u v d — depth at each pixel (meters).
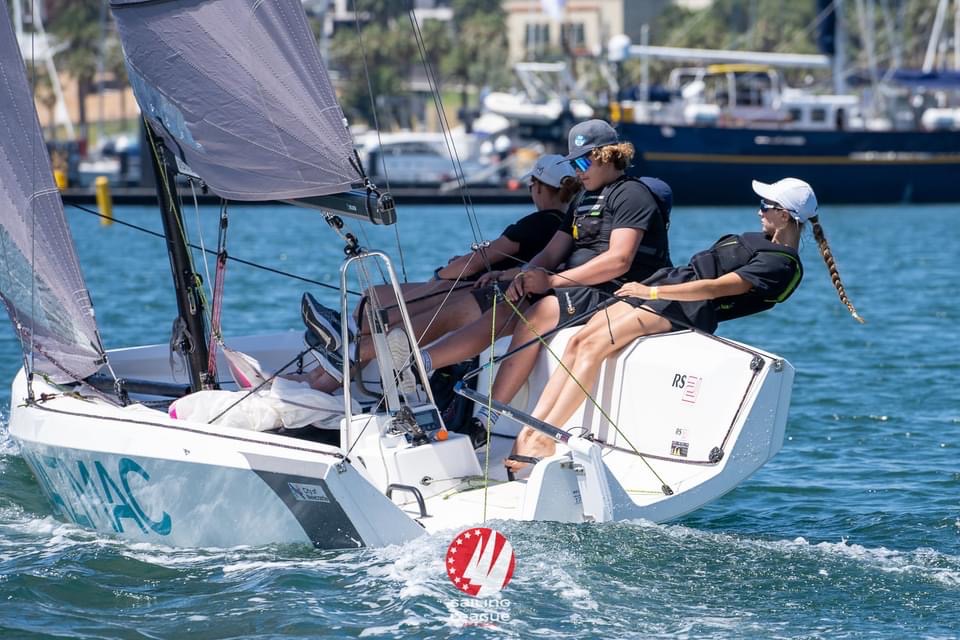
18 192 20.92
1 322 49.47
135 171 182.75
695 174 142.50
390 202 17.56
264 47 17.89
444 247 90.00
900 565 18.41
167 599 16.92
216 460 17.84
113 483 19.53
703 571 17.62
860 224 123.50
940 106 168.38
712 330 21.14
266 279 66.44
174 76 18.42
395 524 17.48
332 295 58.88
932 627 15.96
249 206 157.25
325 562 17.64
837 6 155.62
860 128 149.75
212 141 18.39
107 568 18.22
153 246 92.50
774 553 18.61
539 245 23.78
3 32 20.70
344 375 18.14
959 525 21.80
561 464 18.11
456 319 21.97
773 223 20.89
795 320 52.44
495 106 155.12
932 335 47.59
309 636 15.55
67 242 21.19
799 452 28.50
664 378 20.16
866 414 32.62
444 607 16.14
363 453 18.98
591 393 20.72
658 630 15.66
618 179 21.72
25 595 17.16
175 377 25.92
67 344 21.36
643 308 20.58
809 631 15.76
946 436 29.97
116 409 20.31
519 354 21.19
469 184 171.75
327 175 17.80
